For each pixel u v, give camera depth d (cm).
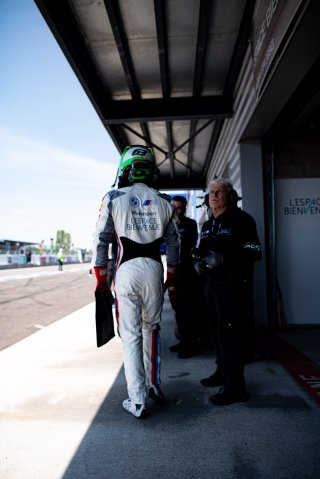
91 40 368
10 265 2705
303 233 446
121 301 217
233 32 363
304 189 448
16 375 296
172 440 185
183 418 210
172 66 423
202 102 489
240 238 233
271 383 261
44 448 181
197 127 604
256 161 445
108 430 197
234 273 227
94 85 441
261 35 306
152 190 232
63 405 233
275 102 330
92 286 1198
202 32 352
